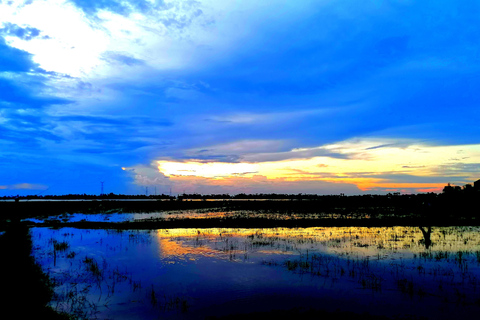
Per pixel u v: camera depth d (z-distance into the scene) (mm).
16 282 13023
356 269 14531
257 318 9828
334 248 19000
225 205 60188
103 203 72125
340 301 11031
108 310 10422
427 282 12719
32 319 9617
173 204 66125
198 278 13727
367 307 10500
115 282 13289
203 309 10523
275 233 25094
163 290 12328
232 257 17188
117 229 29000
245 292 12008
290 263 15648
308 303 10914
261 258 16875
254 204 61375
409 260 15984
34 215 44719
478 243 20234
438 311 10117
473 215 34969
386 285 12461
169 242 21859
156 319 9805
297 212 41844
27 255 18109
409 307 10445
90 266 15742
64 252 19062
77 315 10016
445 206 35969
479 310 10148
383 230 26078
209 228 28578
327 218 34031
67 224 32812
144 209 53531
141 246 20594
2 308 10477
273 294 11766
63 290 12297
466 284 12453
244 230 27031
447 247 19016
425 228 26906
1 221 36469
